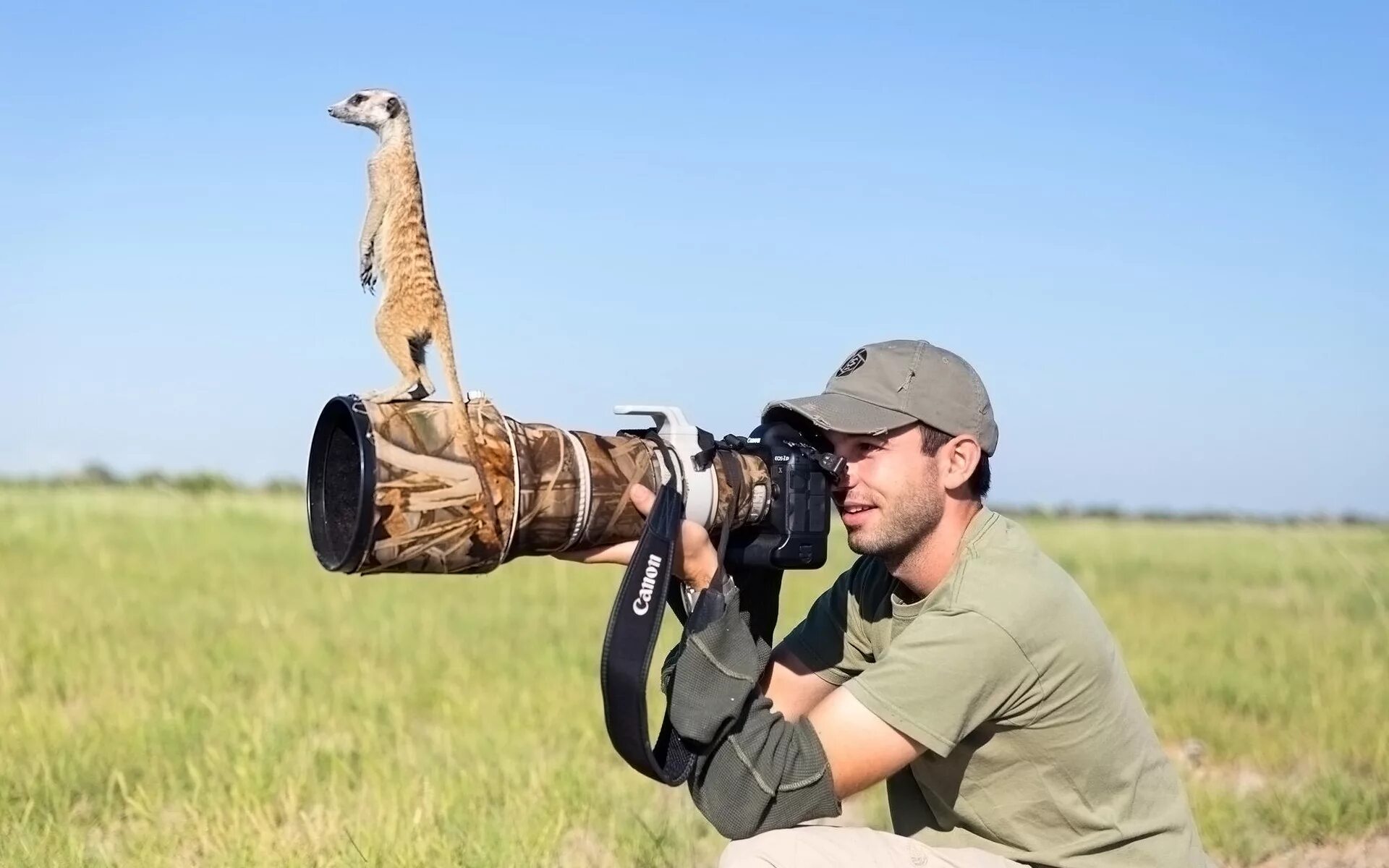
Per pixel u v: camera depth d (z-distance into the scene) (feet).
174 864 13.35
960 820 10.30
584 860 14.37
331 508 9.04
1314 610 34.88
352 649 24.18
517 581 35.58
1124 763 9.86
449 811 15.05
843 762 9.31
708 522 9.38
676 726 9.29
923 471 9.85
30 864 13.21
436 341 9.59
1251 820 16.72
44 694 19.20
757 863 9.31
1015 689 9.48
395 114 10.00
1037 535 57.57
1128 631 29.86
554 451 8.78
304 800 15.66
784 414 10.28
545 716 19.85
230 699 19.76
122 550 36.70
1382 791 17.69
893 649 9.60
